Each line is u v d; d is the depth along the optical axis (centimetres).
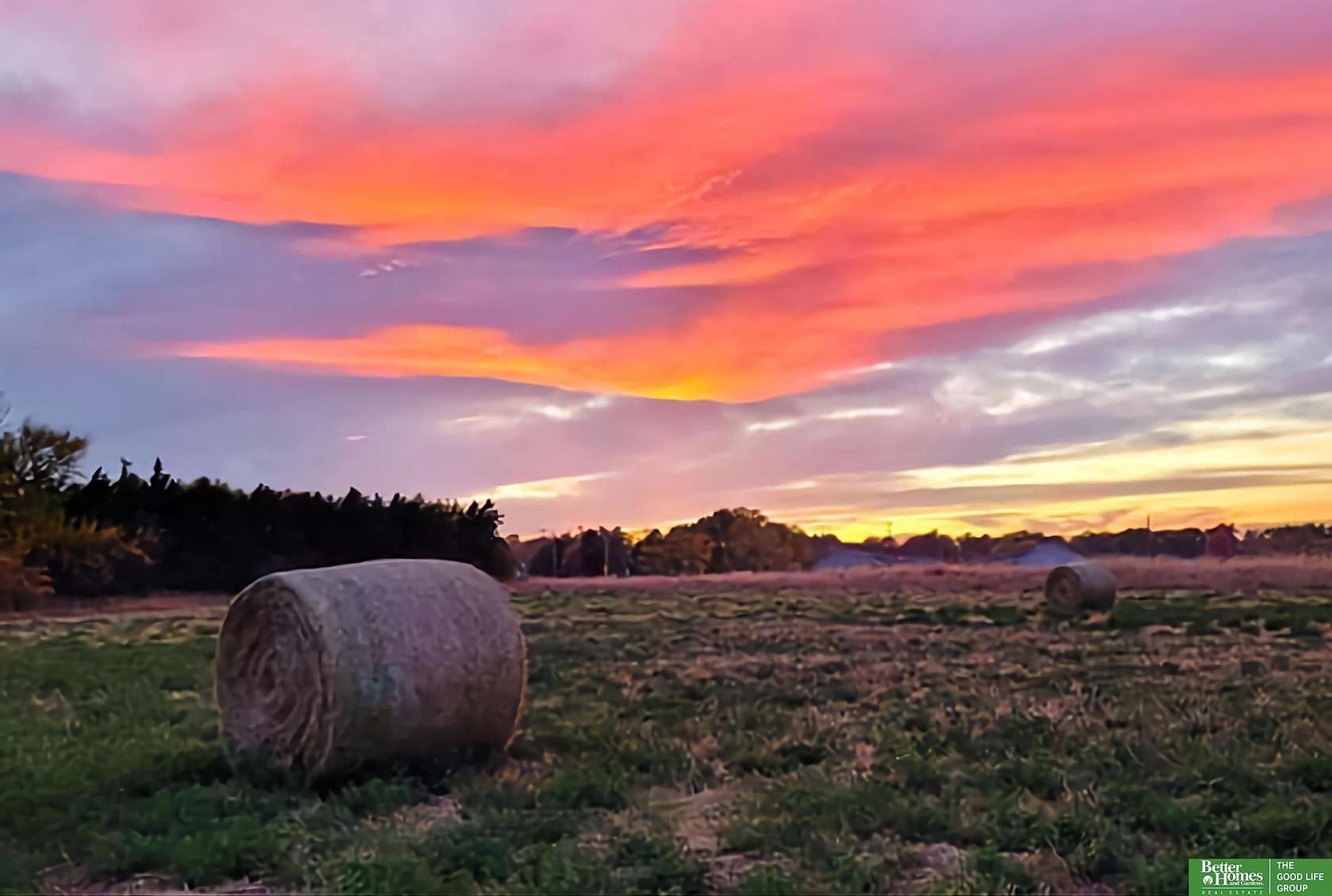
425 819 836
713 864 716
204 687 1597
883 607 3033
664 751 1018
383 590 984
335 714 930
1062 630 2234
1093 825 748
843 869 677
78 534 4356
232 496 5009
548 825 786
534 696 1398
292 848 748
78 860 757
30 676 1719
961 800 823
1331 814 761
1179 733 1034
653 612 2994
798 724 1151
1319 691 1305
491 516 5609
